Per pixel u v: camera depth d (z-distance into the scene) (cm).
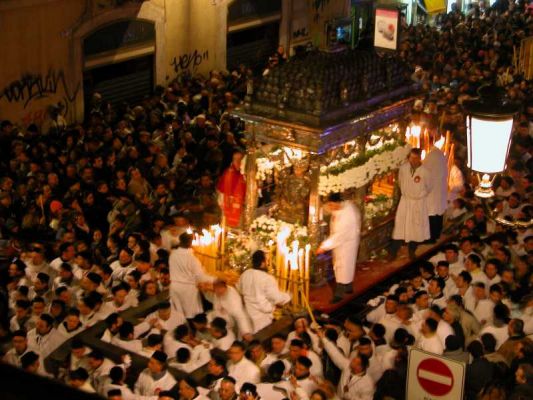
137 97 2303
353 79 1303
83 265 1152
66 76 2048
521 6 3142
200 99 1988
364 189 1358
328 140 1234
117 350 1007
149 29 2266
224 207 1334
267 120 1259
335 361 998
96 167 1537
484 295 1104
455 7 3306
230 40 2616
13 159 1574
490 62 2444
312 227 1272
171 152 1722
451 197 1531
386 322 1059
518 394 867
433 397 746
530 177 1489
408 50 2531
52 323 1038
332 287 1311
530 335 1048
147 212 1405
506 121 473
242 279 1118
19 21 1909
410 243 1414
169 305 1078
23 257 1217
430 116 1590
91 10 2067
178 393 898
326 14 2952
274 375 948
